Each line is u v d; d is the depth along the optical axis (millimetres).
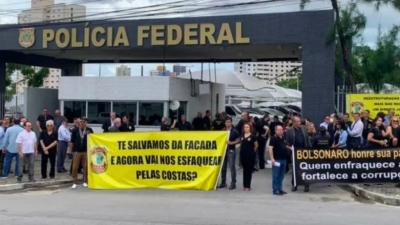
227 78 33344
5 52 29031
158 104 25859
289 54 28984
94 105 26875
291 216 12117
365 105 21797
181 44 24750
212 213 12438
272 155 15773
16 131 18719
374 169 16469
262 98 44906
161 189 16797
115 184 17047
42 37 26938
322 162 16469
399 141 16750
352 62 24859
